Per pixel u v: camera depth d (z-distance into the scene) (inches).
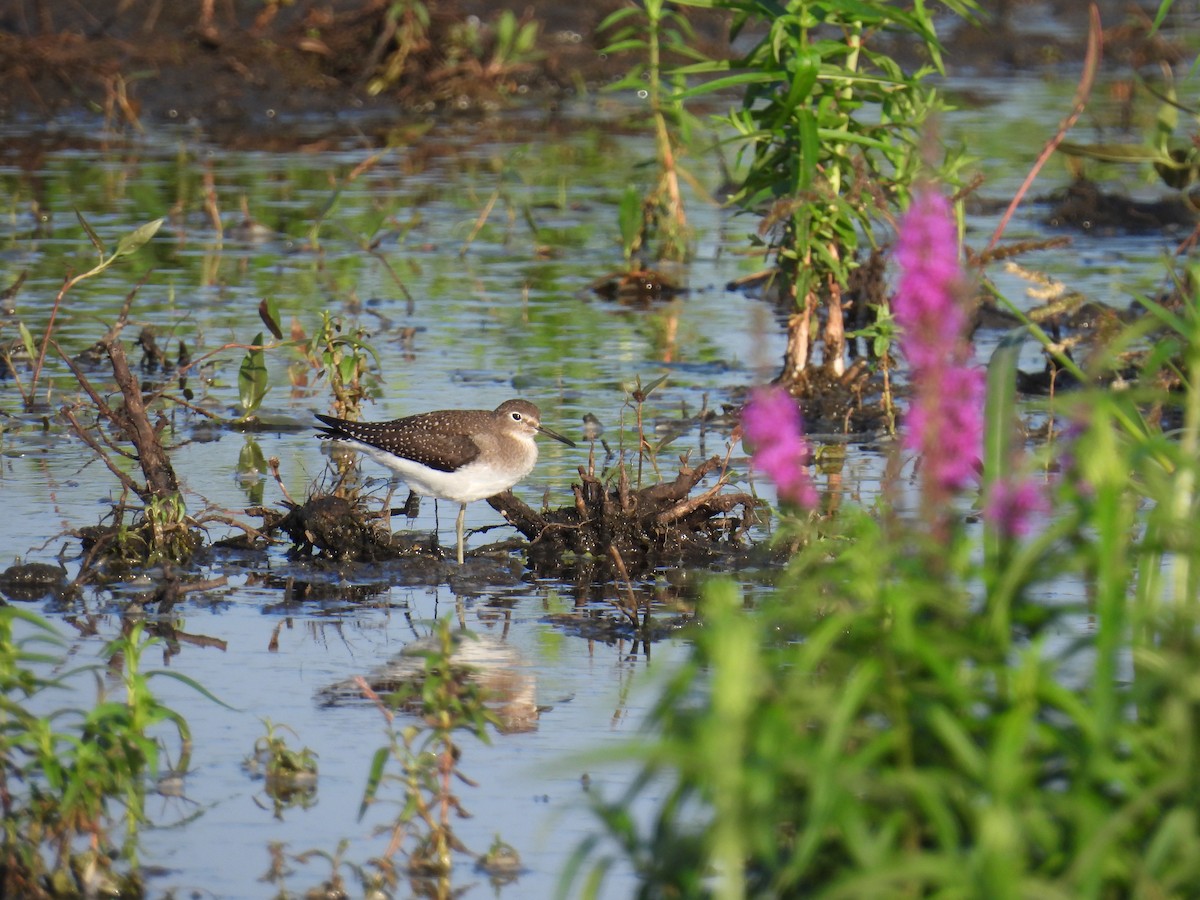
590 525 540.4
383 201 1118.4
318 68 1423.5
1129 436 342.0
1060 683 307.0
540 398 704.4
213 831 353.4
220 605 488.7
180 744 392.8
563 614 483.8
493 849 340.8
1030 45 1581.0
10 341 773.3
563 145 1302.9
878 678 268.2
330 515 530.9
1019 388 721.6
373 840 350.9
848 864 269.4
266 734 397.7
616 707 410.3
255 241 1011.3
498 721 358.6
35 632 461.4
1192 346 324.2
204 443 654.5
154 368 755.4
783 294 898.1
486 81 1429.6
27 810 336.5
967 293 300.7
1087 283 875.4
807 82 629.9
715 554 537.0
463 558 531.2
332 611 485.7
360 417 607.5
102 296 871.1
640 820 351.9
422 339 806.5
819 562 462.6
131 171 1178.6
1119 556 278.1
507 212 1103.0
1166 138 665.0
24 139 1289.4
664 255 991.0
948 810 259.1
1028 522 306.2
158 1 1407.5
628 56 1494.8
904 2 1603.1
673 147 1095.0
